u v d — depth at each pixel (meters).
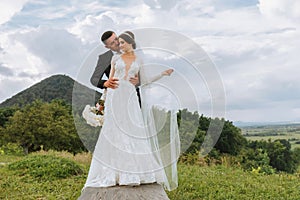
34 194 7.73
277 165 17.12
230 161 11.37
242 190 7.63
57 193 7.78
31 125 22.86
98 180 5.36
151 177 5.40
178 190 7.37
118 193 5.16
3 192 7.84
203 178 8.38
